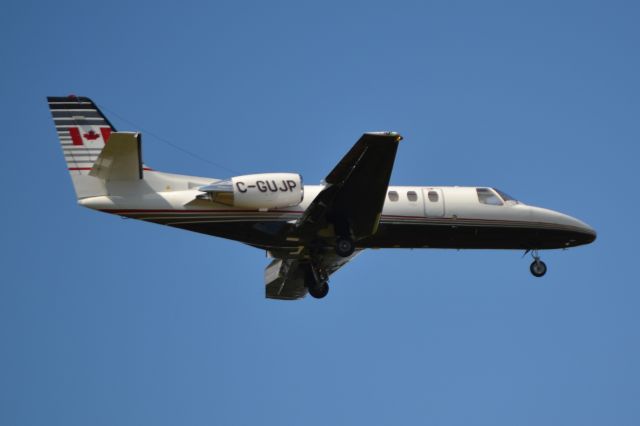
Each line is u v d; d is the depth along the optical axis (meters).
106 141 80.88
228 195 78.88
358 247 85.56
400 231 84.56
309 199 81.25
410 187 86.06
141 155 77.94
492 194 87.44
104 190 79.38
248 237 80.62
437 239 86.00
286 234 80.88
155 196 79.19
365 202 78.44
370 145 73.06
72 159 80.19
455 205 85.75
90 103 81.12
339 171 74.38
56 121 80.62
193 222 79.56
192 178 81.00
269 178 79.69
